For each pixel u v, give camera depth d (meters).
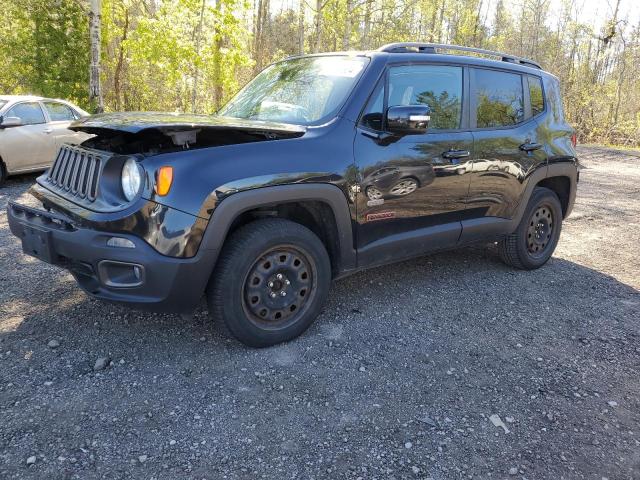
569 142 5.11
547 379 3.19
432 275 4.80
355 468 2.37
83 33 17.88
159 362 3.13
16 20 17.52
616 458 2.53
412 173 3.73
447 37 39.97
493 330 3.79
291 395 2.88
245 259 3.06
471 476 2.36
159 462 2.34
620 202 8.88
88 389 2.83
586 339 3.72
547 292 4.57
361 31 25.30
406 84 3.83
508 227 4.62
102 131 3.22
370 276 4.68
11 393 2.76
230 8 16.94
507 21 44.59
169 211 2.77
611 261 5.55
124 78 23.16
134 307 2.93
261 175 2.99
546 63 37.78
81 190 3.07
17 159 8.26
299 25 22.56
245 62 17.97
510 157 4.44
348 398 2.88
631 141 24.64
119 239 2.78
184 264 2.81
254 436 2.54
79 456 2.34
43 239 3.04
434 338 3.62
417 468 2.39
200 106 20.61
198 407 2.73
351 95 3.56
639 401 3.01
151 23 16.72
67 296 3.95
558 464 2.47
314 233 3.54
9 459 2.30
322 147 3.30
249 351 3.29
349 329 3.67
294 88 3.97
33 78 17.70
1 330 3.41
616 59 31.86
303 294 3.41
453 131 4.07
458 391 3.01
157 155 2.85
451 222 4.18
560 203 5.32
